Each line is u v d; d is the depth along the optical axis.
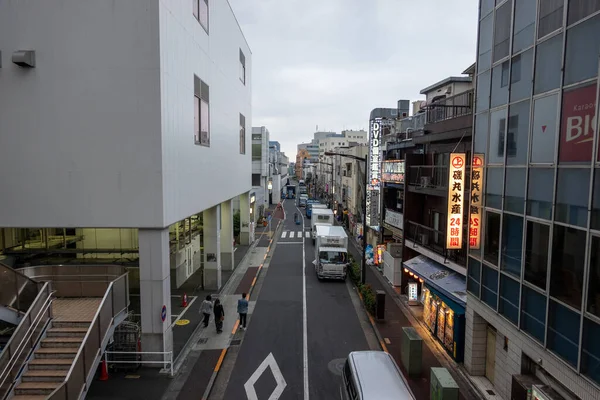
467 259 14.01
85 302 13.80
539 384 10.05
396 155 28.33
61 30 12.74
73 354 11.16
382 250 28.36
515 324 10.94
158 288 13.49
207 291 23.41
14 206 13.05
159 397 11.92
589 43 8.16
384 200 28.16
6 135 12.91
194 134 16.58
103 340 11.73
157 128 12.88
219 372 13.98
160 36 12.79
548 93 9.55
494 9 12.45
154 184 13.00
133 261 21.11
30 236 21.05
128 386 12.52
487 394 12.27
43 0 12.70
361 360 11.27
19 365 10.52
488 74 12.82
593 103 8.02
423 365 14.47
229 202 28.08
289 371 14.09
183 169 15.17
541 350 9.70
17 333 10.40
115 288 12.86
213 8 19.58
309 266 31.38
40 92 12.84
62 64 12.80
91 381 11.79
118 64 12.80
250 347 16.08
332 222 42.66
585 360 8.13
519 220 10.84
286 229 51.72
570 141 8.71
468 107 17.69
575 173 8.55
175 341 16.20
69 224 13.09
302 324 18.72
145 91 12.82
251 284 25.56
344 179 53.88
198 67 17.09
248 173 32.03
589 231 8.03
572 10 8.70
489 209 12.58
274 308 21.00
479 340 13.48
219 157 21.00
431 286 17.34
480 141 13.34
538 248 9.92
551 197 9.39
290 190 114.06
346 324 18.80
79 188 13.02
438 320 16.44
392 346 16.16
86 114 12.89
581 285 8.29
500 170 11.94
